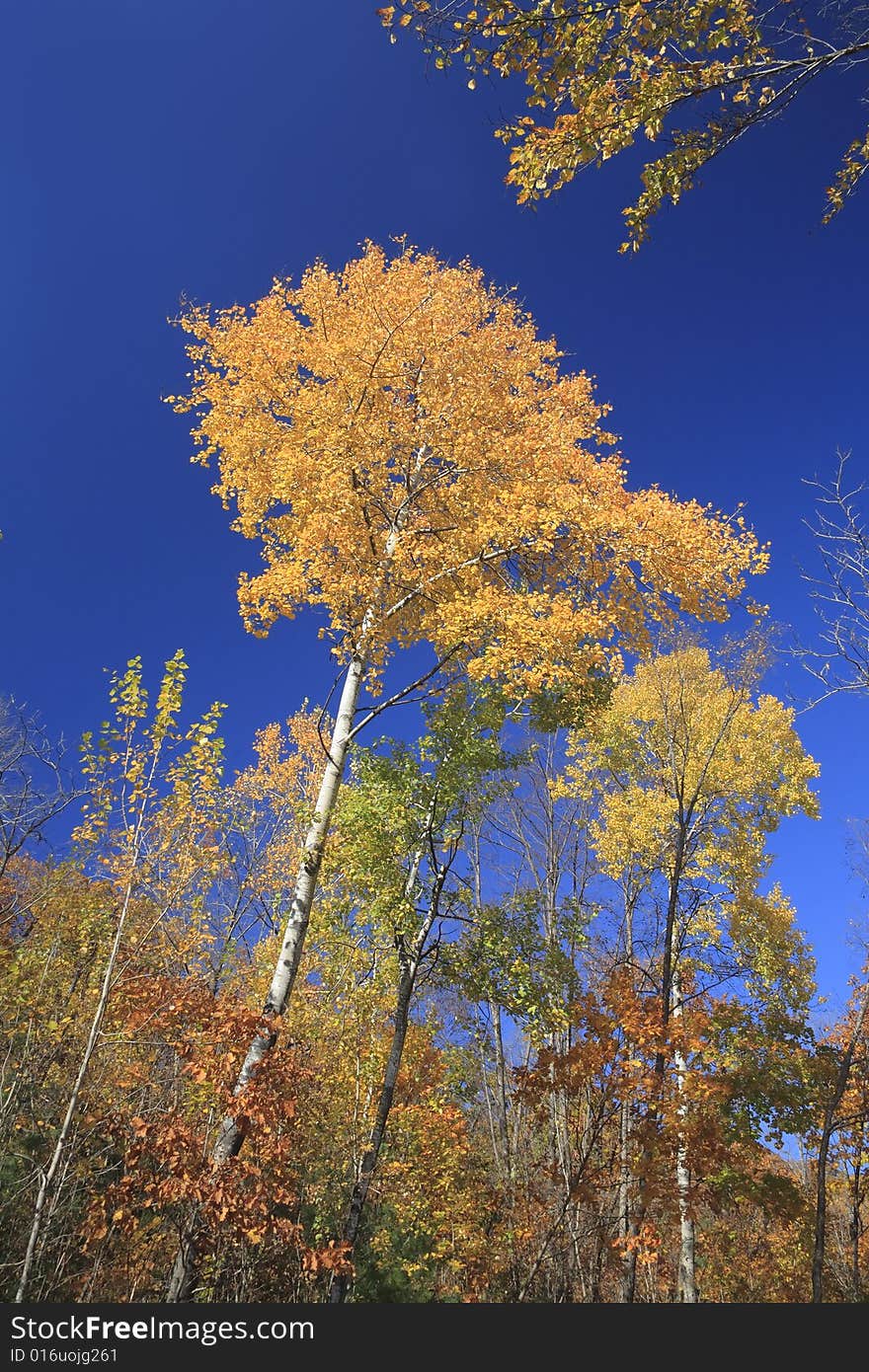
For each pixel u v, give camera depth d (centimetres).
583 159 397
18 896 996
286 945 830
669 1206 851
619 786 1446
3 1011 880
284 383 1022
